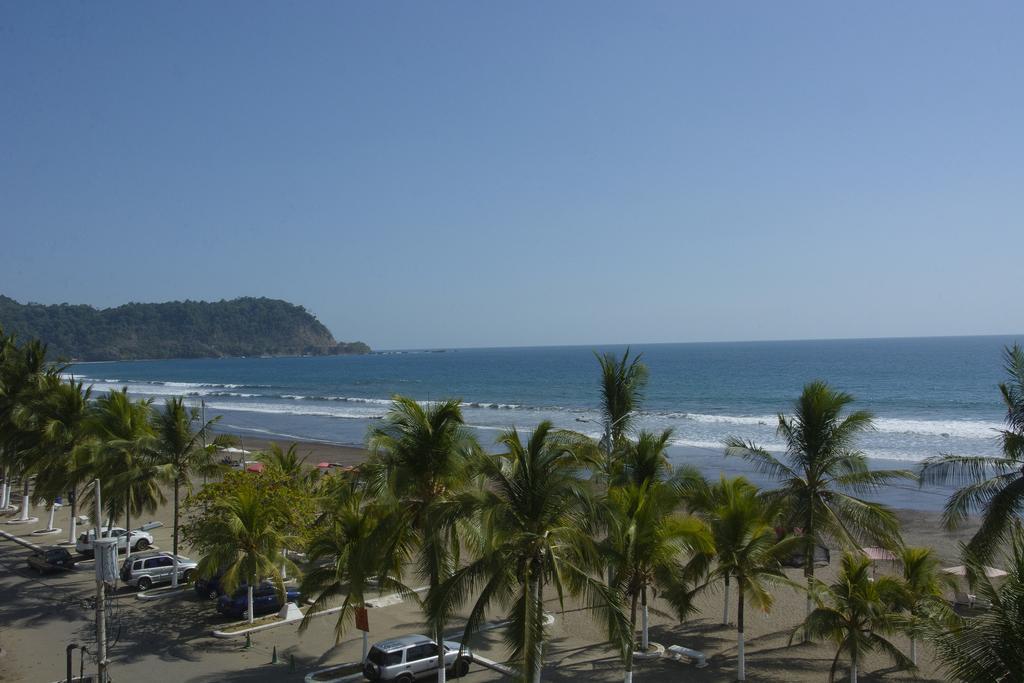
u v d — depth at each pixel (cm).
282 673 2238
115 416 3472
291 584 3030
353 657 2373
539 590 1736
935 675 2173
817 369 18262
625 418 3014
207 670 2264
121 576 3186
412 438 1958
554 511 1714
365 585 2209
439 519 1678
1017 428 2141
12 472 4666
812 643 2473
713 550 2180
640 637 2567
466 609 2867
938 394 11362
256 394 16300
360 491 2536
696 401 11500
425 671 2189
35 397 4150
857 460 2617
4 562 3594
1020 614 1212
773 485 5297
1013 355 2152
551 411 10794
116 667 2289
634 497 2275
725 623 2692
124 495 3244
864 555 2400
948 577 2378
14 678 2202
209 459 3241
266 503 2706
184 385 19875
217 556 2603
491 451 6075
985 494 2145
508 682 2155
